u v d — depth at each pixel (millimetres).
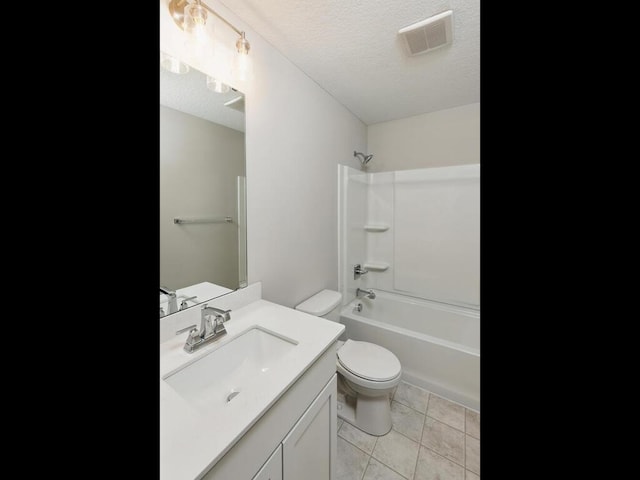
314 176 1825
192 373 880
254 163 1340
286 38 1358
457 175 2256
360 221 2531
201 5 936
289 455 796
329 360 1027
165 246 1007
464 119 2236
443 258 2342
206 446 562
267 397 704
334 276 2137
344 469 1279
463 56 1524
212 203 1155
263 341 1095
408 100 2113
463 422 1571
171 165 1012
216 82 1129
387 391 1429
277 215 1499
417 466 1297
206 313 1018
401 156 2531
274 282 1499
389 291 2621
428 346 1819
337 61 1562
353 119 2377
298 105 1635
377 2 1149
